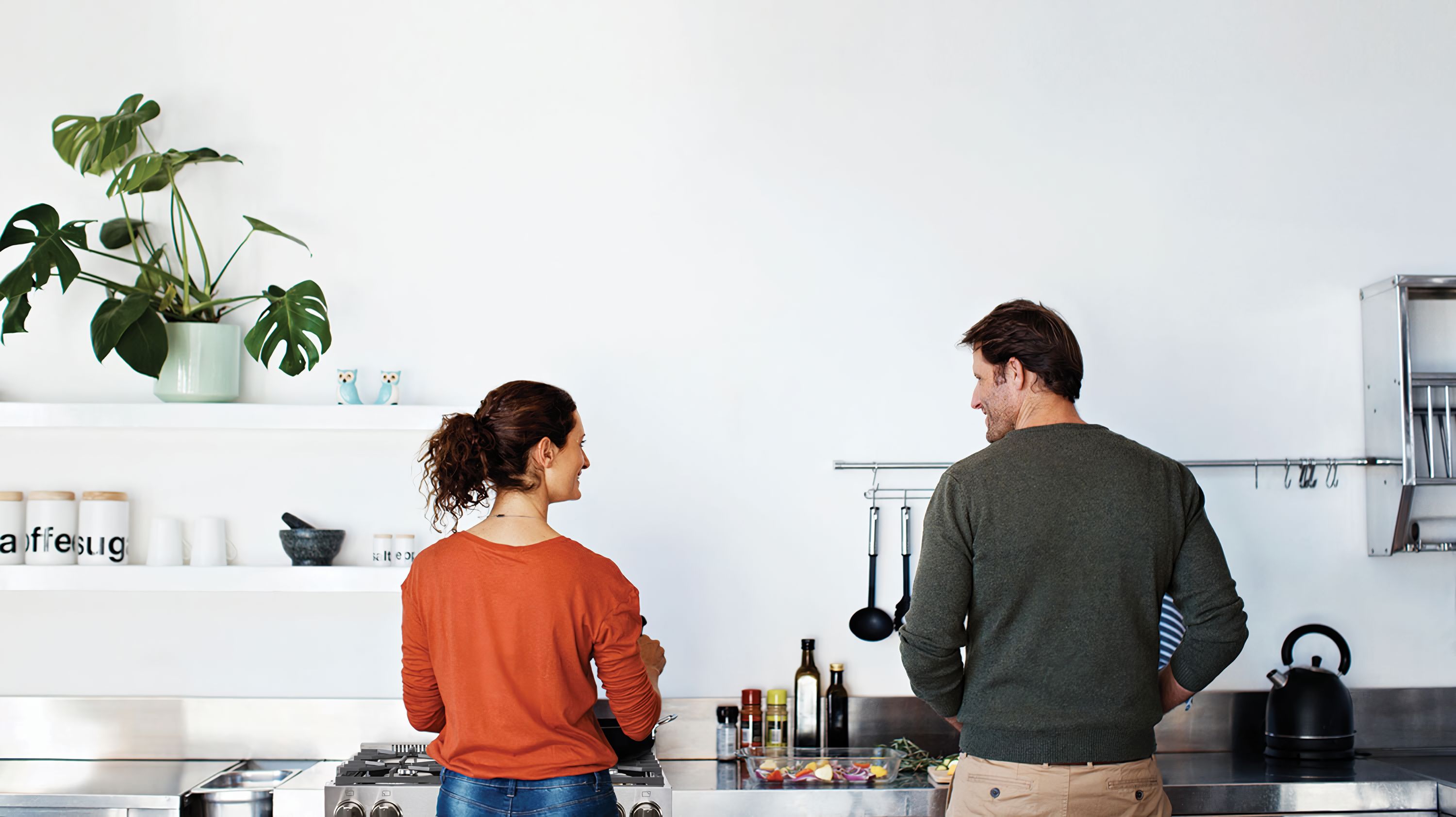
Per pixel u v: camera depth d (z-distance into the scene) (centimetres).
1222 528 268
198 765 242
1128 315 270
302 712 251
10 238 226
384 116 265
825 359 265
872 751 235
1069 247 270
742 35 269
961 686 167
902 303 267
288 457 258
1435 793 222
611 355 263
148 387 257
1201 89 273
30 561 241
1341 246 271
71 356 257
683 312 264
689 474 262
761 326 265
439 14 267
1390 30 275
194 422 237
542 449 168
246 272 260
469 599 159
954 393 266
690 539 261
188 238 260
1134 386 269
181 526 249
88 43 262
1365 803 221
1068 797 156
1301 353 271
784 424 264
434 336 262
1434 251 272
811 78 270
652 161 266
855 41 271
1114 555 158
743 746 252
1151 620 161
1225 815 219
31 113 260
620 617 164
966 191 270
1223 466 268
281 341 242
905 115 270
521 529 164
